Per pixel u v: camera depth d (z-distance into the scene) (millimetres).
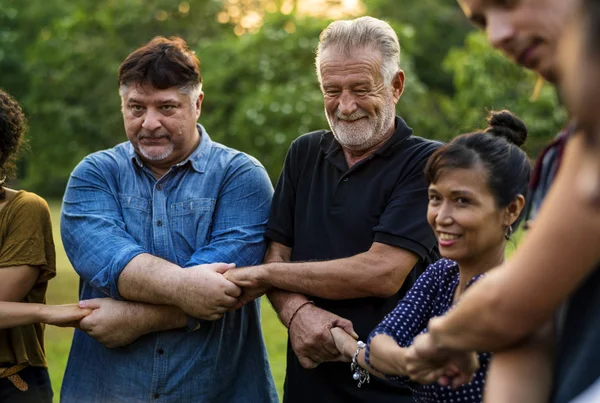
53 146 18828
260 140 12016
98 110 18406
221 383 3516
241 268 3352
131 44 18312
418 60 33312
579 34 1383
